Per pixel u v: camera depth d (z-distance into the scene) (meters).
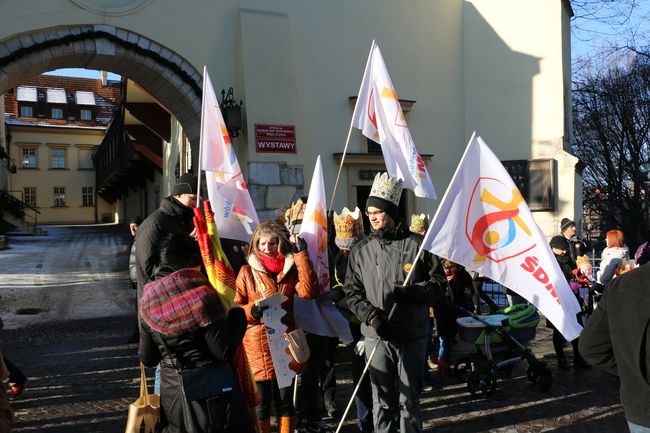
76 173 44.41
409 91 12.73
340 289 4.98
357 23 12.12
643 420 2.28
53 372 6.68
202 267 3.68
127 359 7.28
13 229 25.89
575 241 8.48
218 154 4.66
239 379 3.45
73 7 9.57
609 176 21.86
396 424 4.09
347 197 11.85
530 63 12.98
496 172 3.92
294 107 10.93
